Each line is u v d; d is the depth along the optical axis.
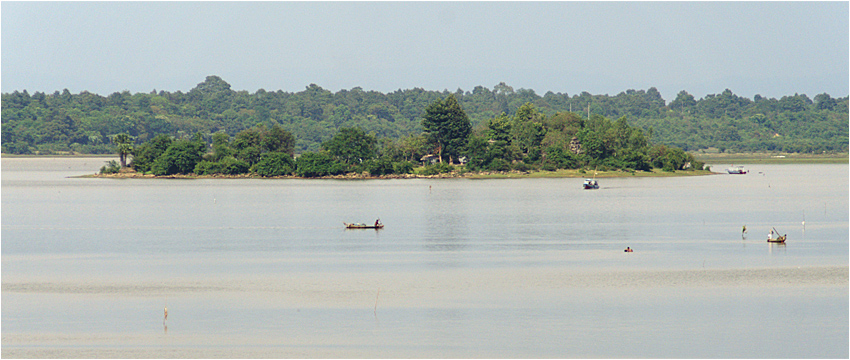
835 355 176.25
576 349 179.88
